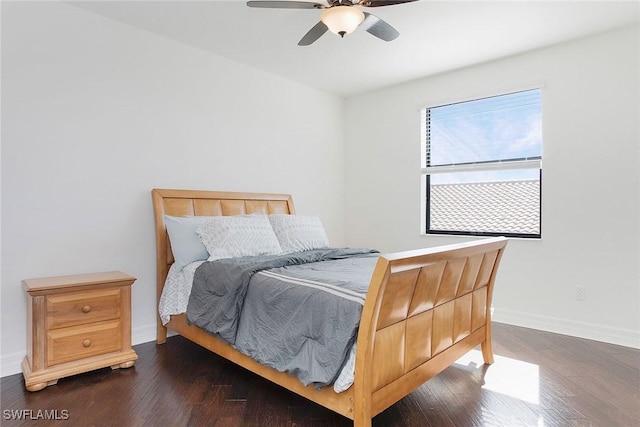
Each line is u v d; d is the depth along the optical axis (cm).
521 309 359
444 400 216
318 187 470
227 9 278
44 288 227
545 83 344
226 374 252
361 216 489
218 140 365
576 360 274
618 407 207
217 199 355
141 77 312
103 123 291
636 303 303
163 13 285
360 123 489
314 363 177
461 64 383
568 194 334
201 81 351
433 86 419
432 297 201
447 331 222
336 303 179
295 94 439
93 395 221
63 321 236
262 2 216
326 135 480
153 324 319
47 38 264
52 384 233
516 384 236
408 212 444
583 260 327
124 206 303
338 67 393
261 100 403
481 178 402
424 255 174
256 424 192
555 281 341
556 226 340
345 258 305
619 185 310
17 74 252
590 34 317
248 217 331
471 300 250
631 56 304
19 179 253
